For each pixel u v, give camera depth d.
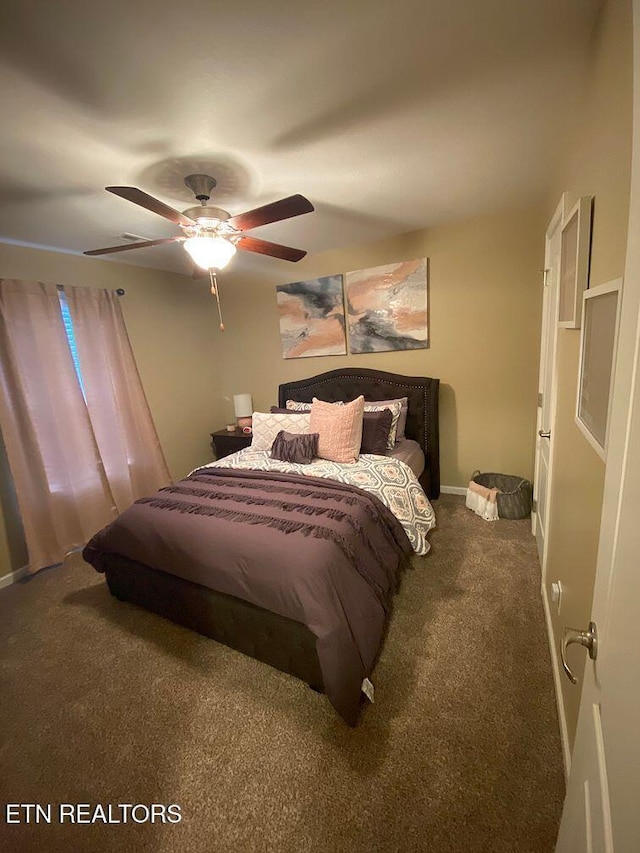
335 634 1.41
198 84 1.27
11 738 1.51
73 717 1.57
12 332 2.59
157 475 3.57
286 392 3.88
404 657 1.72
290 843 1.12
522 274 2.83
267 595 1.57
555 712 1.43
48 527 2.78
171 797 1.26
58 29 1.03
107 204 2.15
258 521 1.85
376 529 1.99
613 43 0.97
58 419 2.85
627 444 0.55
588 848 0.59
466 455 3.32
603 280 1.07
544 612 1.94
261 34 1.09
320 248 3.38
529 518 2.91
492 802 1.17
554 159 1.92
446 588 2.17
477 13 1.06
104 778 1.34
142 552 1.97
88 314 3.05
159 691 1.66
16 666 1.87
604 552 0.64
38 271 2.80
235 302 4.14
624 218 0.88
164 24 1.04
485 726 1.40
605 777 0.54
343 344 3.59
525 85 1.36
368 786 1.24
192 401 4.11
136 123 1.45
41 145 1.56
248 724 1.48
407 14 1.05
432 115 1.51
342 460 2.65
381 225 2.84
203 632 1.93
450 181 2.15
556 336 1.86
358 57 1.20
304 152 1.73
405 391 3.28
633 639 0.48
